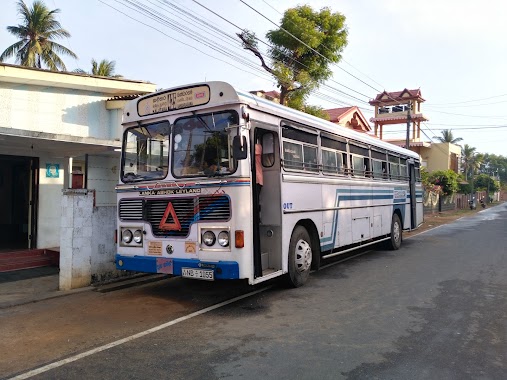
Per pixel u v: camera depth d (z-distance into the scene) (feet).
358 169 34.14
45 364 14.70
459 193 163.63
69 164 37.99
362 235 34.24
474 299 22.74
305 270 25.98
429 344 16.17
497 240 50.52
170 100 22.12
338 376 13.41
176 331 17.89
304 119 26.22
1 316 20.53
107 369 14.14
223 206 19.92
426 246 45.52
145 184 22.27
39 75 35.94
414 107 130.00
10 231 40.09
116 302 22.80
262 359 14.76
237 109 20.18
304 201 25.62
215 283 26.99
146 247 22.26
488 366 14.19
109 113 42.86
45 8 92.17
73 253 25.57
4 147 33.27
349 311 20.58
